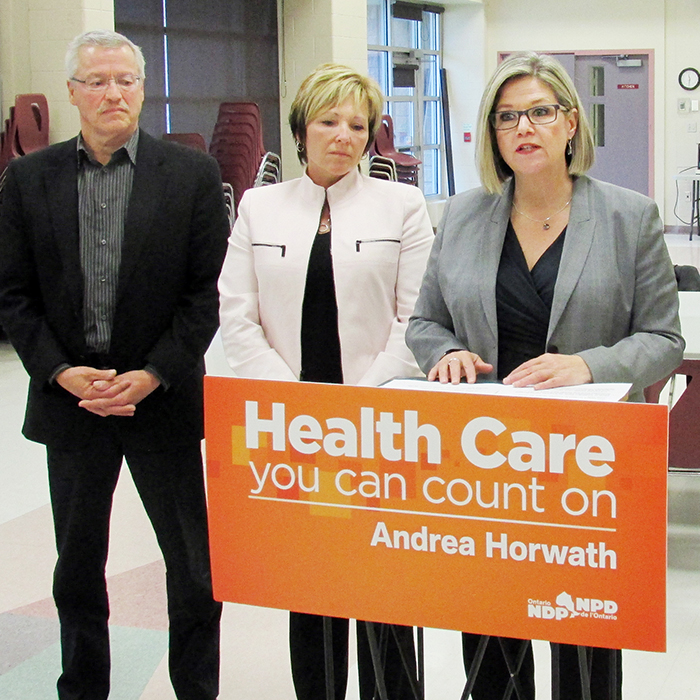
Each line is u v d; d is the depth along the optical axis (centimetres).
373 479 144
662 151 1577
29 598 329
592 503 134
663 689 267
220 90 1089
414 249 227
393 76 1501
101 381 221
